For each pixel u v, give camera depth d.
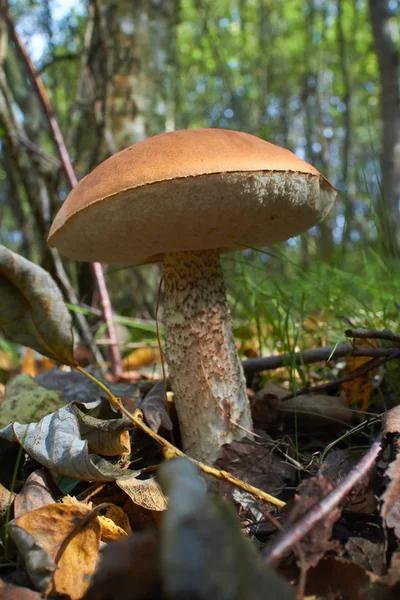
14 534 0.11
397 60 0.75
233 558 0.07
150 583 0.08
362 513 0.12
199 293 0.17
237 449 0.16
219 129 0.15
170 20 0.45
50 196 0.33
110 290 0.41
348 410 0.19
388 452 0.13
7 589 0.10
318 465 0.15
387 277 0.25
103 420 0.15
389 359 0.18
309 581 0.10
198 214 0.14
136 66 0.41
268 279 0.29
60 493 0.13
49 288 0.17
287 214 0.15
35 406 0.18
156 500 0.13
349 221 0.33
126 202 0.13
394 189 0.74
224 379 0.17
